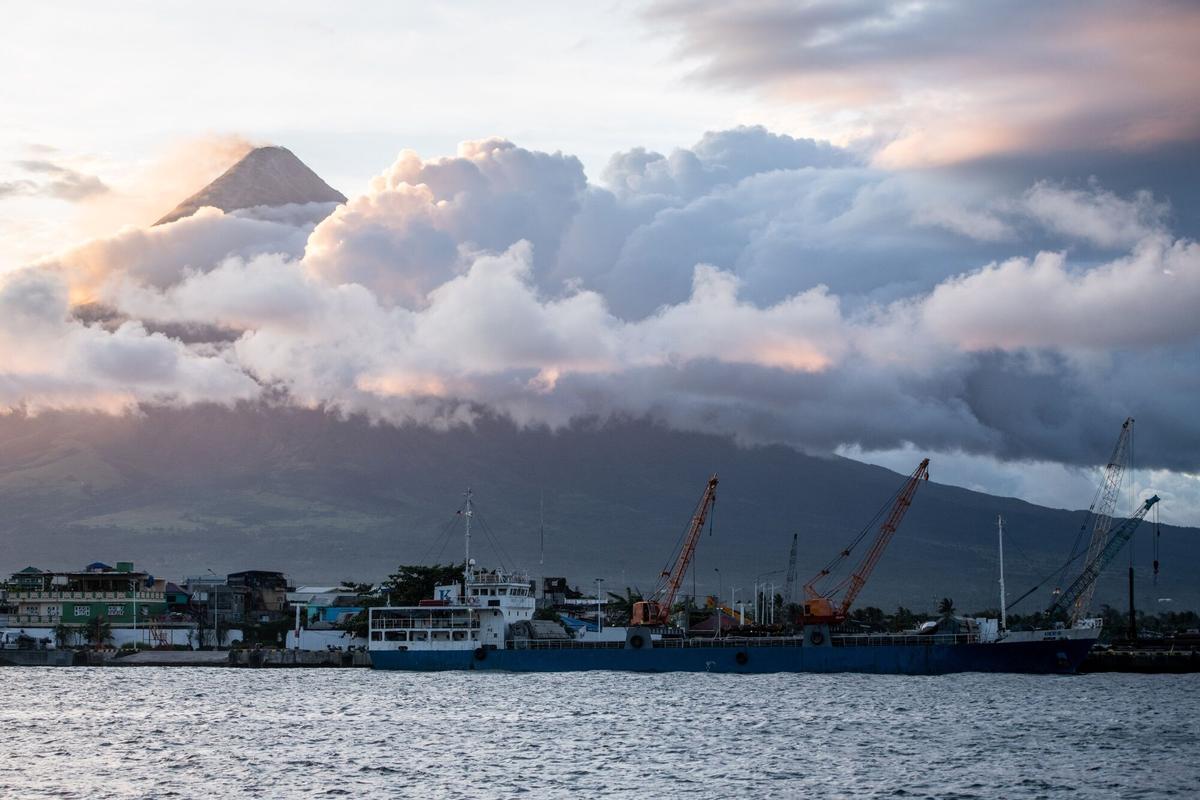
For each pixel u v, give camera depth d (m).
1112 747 137.00
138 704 189.25
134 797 110.81
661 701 186.25
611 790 113.19
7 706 186.38
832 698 189.25
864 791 112.75
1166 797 110.31
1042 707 176.00
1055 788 114.12
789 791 112.75
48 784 117.00
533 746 139.00
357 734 150.25
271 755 133.62
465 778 119.06
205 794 112.00
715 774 120.94
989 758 129.88
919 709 173.38
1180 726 154.12
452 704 185.12
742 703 182.00
